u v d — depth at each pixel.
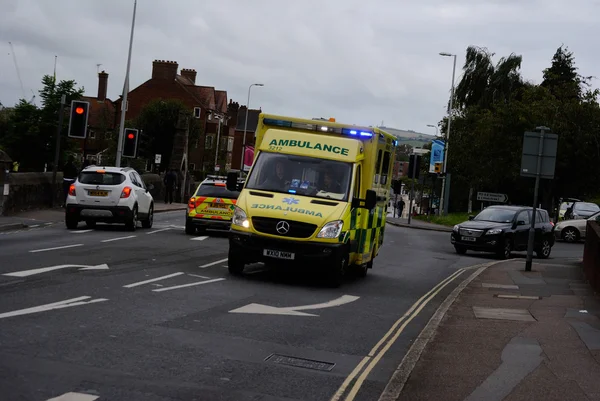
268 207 14.45
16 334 7.95
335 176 15.17
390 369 7.95
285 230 14.23
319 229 14.20
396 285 16.45
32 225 23.95
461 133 64.50
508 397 6.61
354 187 15.23
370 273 18.83
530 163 20.30
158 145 88.19
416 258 24.80
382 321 11.14
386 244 30.44
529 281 17.94
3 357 6.93
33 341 7.68
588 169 51.09
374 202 15.22
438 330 10.18
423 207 91.94
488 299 14.12
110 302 10.54
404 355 8.74
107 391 6.14
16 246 17.19
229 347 8.29
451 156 64.56
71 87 61.34
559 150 50.50
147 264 15.69
